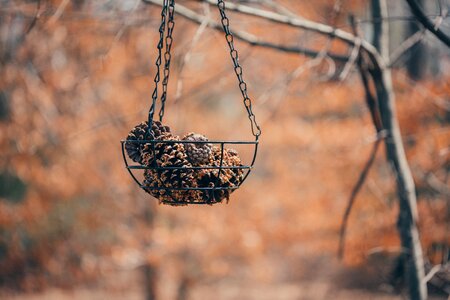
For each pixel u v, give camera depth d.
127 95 12.11
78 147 12.18
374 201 10.88
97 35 11.66
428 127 10.58
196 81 11.91
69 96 12.25
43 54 12.16
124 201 12.95
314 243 12.10
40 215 12.61
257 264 14.20
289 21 7.09
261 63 11.69
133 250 13.06
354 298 16.23
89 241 13.54
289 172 12.00
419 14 6.07
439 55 11.34
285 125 11.73
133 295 15.95
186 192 4.58
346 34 7.29
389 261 10.32
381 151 10.93
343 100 11.13
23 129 12.00
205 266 13.38
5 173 13.52
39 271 13.80
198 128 12.75
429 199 10.31
